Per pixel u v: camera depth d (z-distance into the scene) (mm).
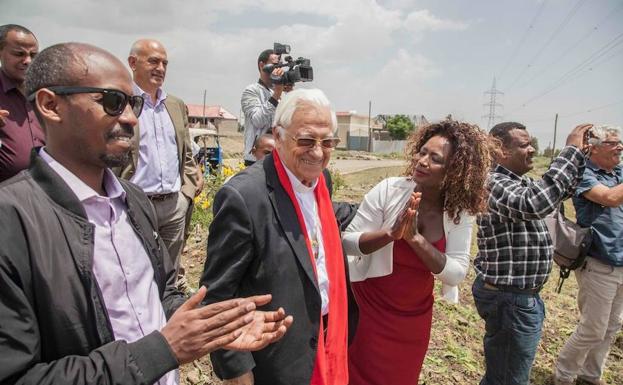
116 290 1547
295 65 4855
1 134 3199
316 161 2068
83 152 1490
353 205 3037
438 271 2523
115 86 1468
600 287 3916
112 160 1521
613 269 3873
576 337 4133
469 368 4266
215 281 1954
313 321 2057
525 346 3055
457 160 2523
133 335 1561
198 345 1340
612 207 3807
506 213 2953
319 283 2184
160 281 1807
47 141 1518
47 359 1363
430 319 2838
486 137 2611
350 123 60344
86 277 1409
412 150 2814
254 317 1540
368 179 19141
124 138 1538
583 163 3043
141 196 1856
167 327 1368
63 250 1384
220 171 8719
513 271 3002
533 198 2854
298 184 2146
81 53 1452
